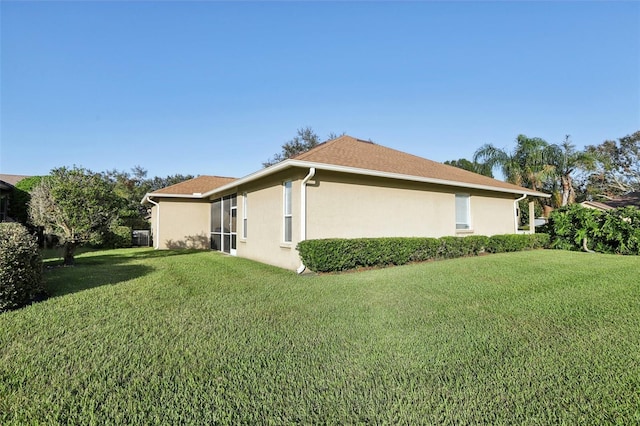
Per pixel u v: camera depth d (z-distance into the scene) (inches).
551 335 155.3
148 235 804.6
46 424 91.2
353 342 148.1
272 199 413.1
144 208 1120.2
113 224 425.7
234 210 552.1
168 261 439.8
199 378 116.2
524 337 153.2
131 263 415.2
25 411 96.7
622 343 144.5
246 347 142.9
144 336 155.3
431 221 463.5
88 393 106.6
